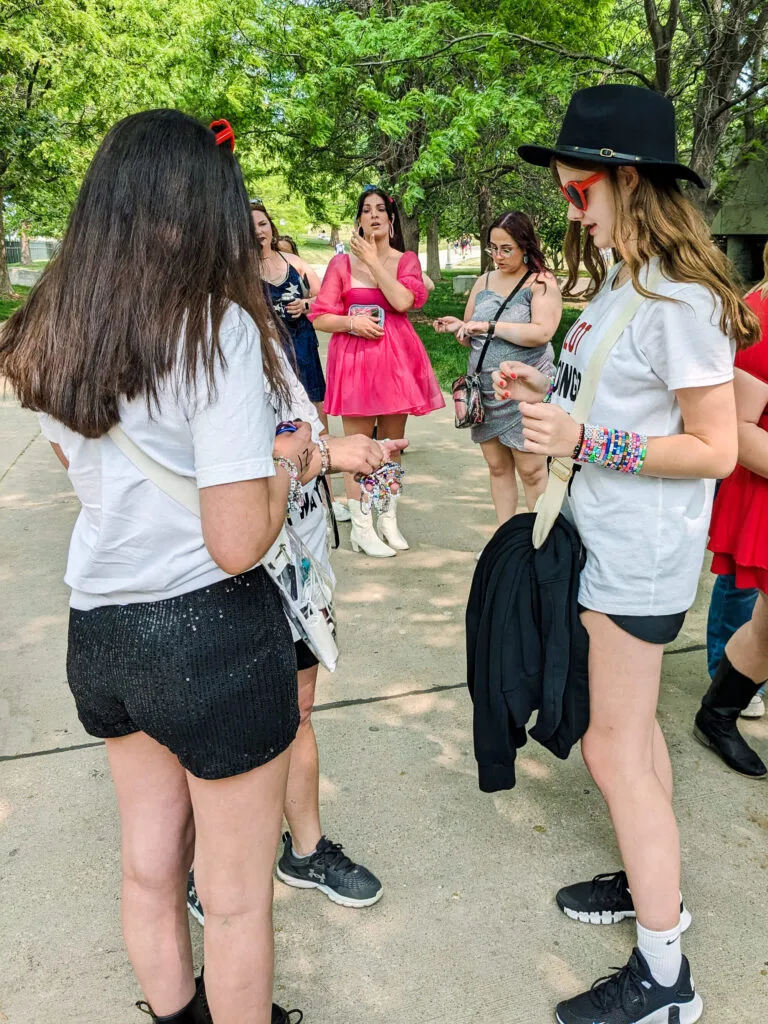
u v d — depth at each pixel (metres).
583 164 1.65
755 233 12.20
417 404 4.35
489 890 2.21
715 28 8.27
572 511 1.78
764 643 2.51
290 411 1.56
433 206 18.48
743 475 2.37
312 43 14.71
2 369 1.33
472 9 11.28
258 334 1.29
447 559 4.45
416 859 2.32
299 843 2.18
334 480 5.88
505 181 18.05
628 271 1.74
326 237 56.28
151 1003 1.63
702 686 3.17
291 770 2.08
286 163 18.84
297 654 1.92
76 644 1.41
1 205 19.92
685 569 1.69
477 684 1.89
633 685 1.72
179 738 1.34
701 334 1.55
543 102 10.93
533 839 2.40
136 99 16.00
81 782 2.67
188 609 1.32
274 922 2.12
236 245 1.30
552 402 1.91
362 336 4.23
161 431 1.25
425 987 1.93
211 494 1.22
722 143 9.18
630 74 9.52
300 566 1.53
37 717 3.04
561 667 1.75
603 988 1.82
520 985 1.93
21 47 15.31
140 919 1.57
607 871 2.27
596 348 1.69
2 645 3.56
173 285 1.22
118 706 1.41
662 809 1.76
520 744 1.92
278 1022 1.79
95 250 1.24
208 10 15.16
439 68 11.29
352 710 3.06
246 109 15.90
